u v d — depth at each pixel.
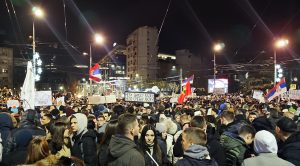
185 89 19.00
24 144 5.56
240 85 76.56
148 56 114.06
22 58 93.00
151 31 115.19
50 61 106.56
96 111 13.90
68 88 104.12
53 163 3.93
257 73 60.59
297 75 52.25
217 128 8.90
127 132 4.71
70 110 12.21
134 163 4.41
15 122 8.62
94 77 21.70
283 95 24.23
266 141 4.46
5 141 6.72
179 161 4.25
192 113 9.66
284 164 4.36
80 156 6.15
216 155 5.90
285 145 5.16
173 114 13.99
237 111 11.30
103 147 5.49
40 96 14.27
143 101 13.72
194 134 4.46
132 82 87.00
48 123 8.10
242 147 6.14
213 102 21.31
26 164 3.95
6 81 87.50
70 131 6.67
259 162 4.41
